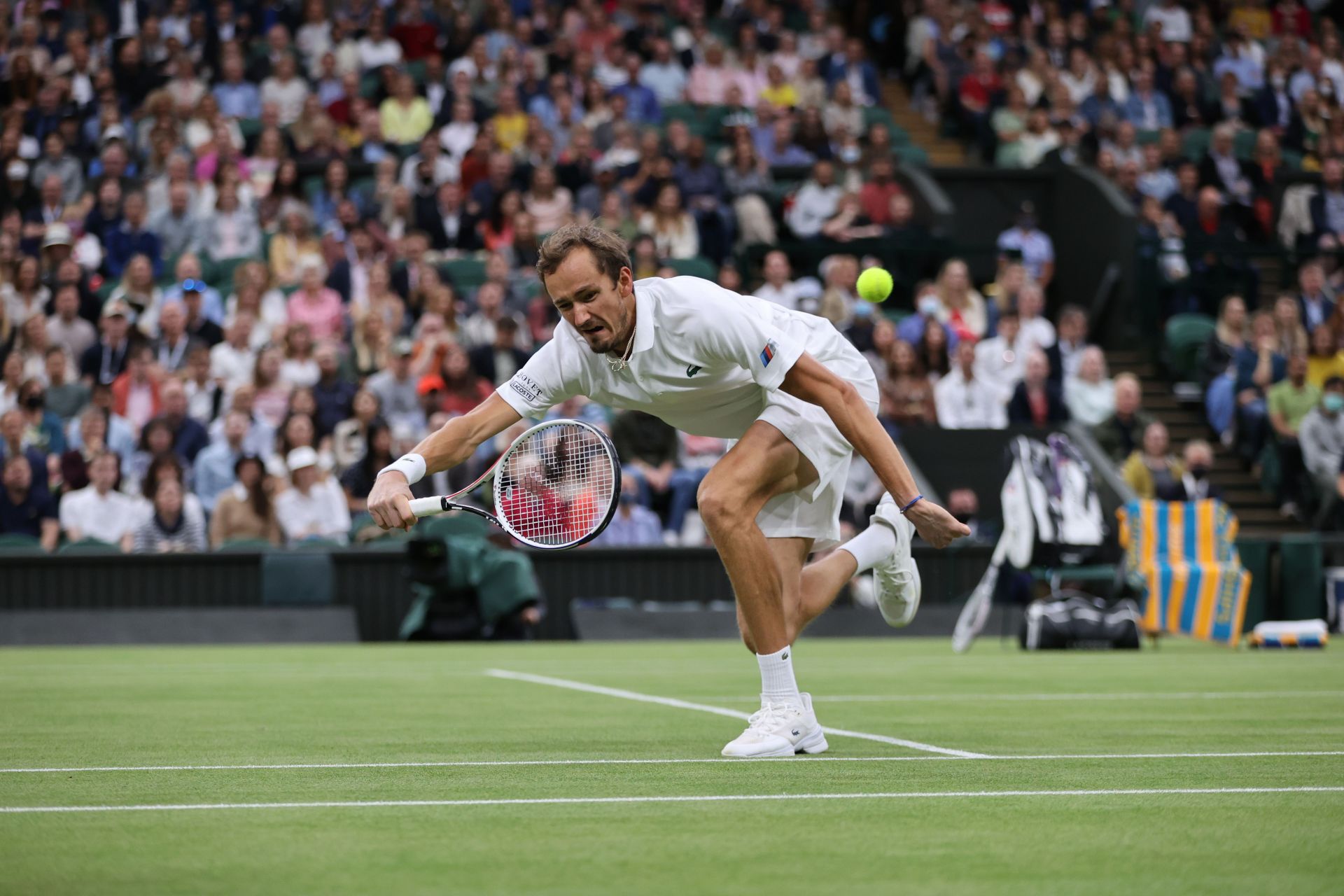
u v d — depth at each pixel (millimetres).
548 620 20641
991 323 26766
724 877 4441
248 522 20266
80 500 20047
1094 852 4848
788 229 27859
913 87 35031
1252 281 28562
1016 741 8195
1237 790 6223
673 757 7477
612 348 7273
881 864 4648
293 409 20953
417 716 9875
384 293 23438
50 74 27844
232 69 28516
